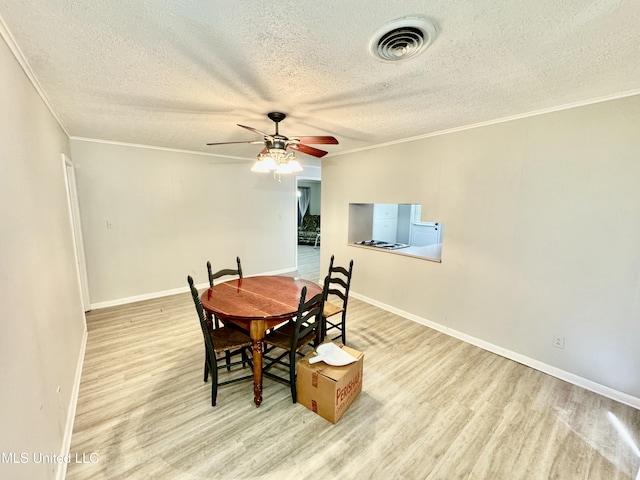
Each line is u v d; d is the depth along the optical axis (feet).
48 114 7.51
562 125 7.73
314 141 8.08
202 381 7.95
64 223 8.39
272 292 8.43
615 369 7.33
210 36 4.62
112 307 13.30
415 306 12.04
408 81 6.30
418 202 11.49
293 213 20.27
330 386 6.41
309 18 4.15
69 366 6.97
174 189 14.84
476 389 7.71
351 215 15.11
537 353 8.64
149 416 6.62
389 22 4.25
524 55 5.16
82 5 3.84
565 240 7.91
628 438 6.16
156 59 5.37
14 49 4.75
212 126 10.11
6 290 3.65
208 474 5.27
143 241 14.12
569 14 4.02
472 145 9.66
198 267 16.11
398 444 5.96
